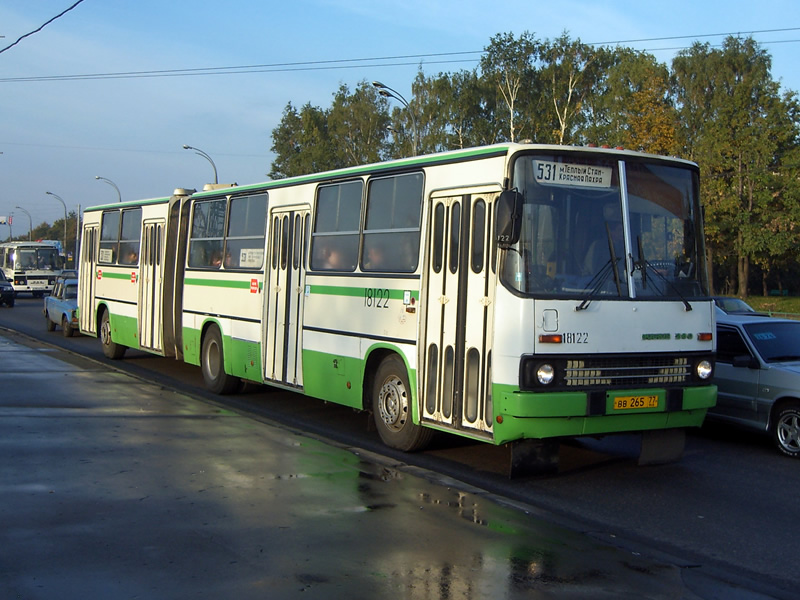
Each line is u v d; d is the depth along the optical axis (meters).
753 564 5.82
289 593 4.71
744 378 9.91
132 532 5.70
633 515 7.00
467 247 8.02
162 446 8.40
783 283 79.75
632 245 7.90
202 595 4.64
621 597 4.89
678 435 8.74
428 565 5.26
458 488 7.23
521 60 50.94
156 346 15.05
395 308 8.98
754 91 52.53
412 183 8.87
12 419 9.55
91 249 18.50
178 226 14.45
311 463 7.88
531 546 5.73
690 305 8.12
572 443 10.05
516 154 7.54
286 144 75.75
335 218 10.27
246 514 6.19
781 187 51.41
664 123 45.16
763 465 9.01
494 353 7.46
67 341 21.47
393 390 9.13
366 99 62.88
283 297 11.26
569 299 7.45
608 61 52.91
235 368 12.47
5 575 4.87
